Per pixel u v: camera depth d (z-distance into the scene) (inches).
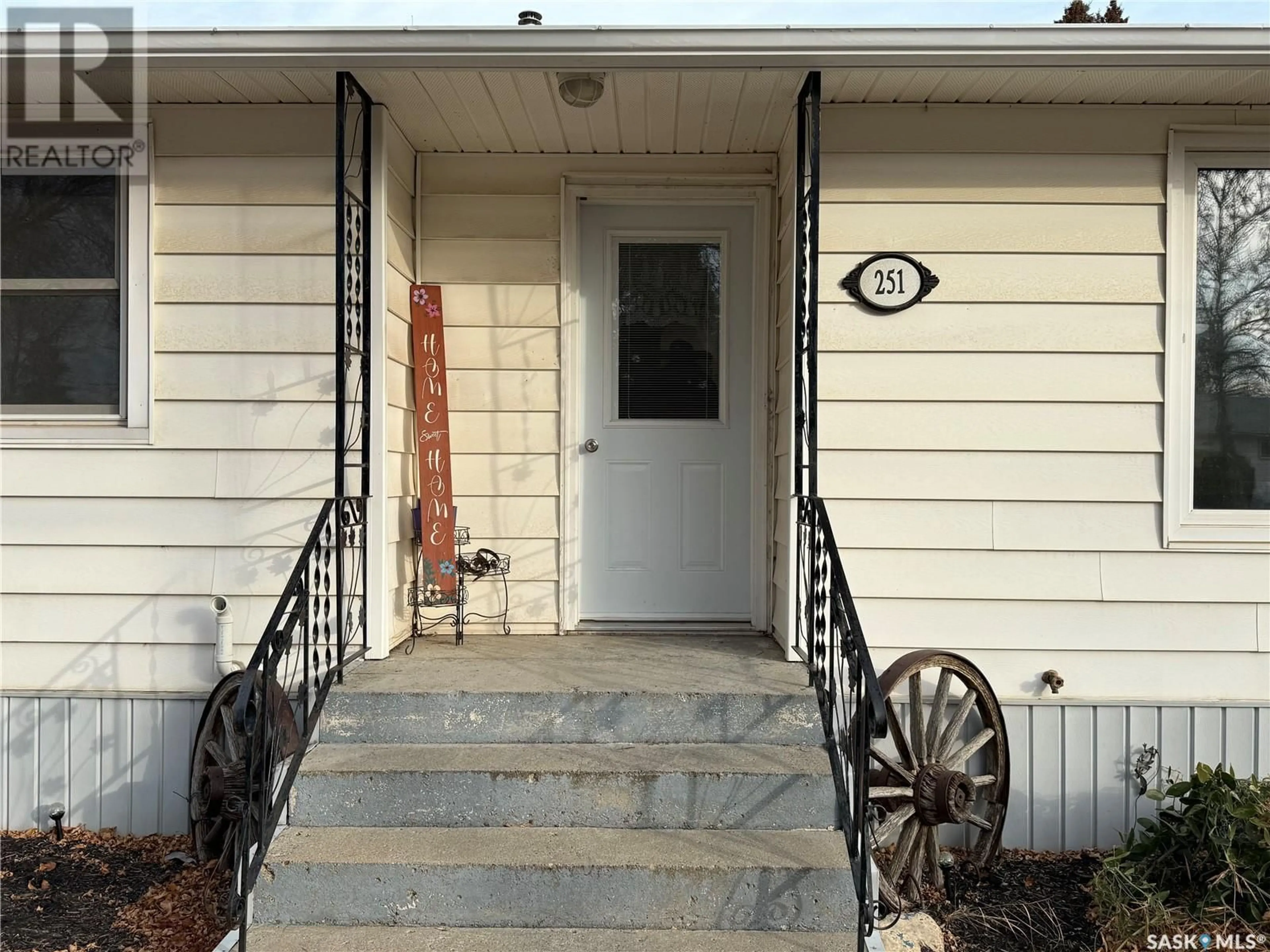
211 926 135.2
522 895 118.3
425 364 179.2
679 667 158.4
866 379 163.0
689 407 191.6
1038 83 152.9
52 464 164.6
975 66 138.7
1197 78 150.8
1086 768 162.1
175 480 164.4
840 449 162.9
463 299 187.2
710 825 129.8
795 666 159.6
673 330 191.6
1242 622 162.2
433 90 155.8
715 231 190.4
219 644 158.2
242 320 164.1
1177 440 162.2
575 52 136.5
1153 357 162.9
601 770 130.4
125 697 164.2
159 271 164.2
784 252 177.0
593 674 153.9
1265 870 133.1
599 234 190.2
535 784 130.2
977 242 162.9
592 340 191.0
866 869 111.0
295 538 164.1
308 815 130.3
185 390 164.1
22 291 165.6
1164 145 162.4
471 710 142.9
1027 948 135.1
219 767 145.0
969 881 153.5
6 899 142.9
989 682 162.6
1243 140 162.1
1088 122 162.6
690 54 136.6
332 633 162.2
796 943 114.7
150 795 164.2
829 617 138.3
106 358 166.6
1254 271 164.2
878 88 155.3
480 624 187.8
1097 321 162.9
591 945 114.0
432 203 186.5
